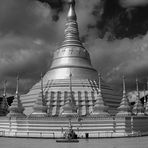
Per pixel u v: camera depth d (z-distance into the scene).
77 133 81.50
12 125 87.12
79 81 106.69
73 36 119.25
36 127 84.12
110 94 110.25
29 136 79.88
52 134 81.31
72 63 112.69
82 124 82.62
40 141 68.81
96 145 59.41
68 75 109.56
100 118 83.31
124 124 83.31
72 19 122.19
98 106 88.25
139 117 89.00
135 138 76.06
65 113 86.12
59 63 114.31
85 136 78.06
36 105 89.50
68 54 114.94
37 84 115.62
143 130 89.94
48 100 101.31
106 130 82.50
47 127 83.38
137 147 55.56
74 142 65.94
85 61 116.12
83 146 57.50
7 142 66.38
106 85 116.12
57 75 110.94
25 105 108.19
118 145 59.38
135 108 102.44
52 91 103.94
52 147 55.78
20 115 90.69
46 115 87.69
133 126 85.12
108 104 103.44
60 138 76.12
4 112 120.19
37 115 87.25
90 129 82.25
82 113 97.62
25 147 56.19
